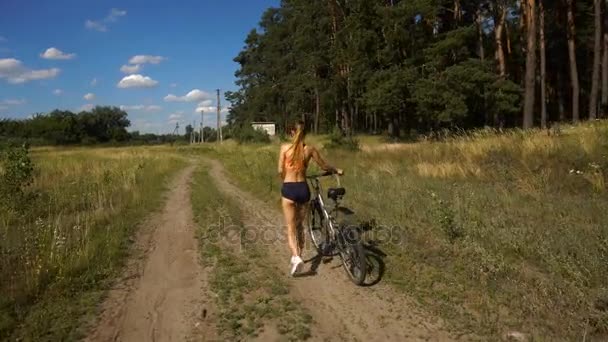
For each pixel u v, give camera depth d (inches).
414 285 216.1
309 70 2406.5
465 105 1334.9
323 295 212.5
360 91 1889.8
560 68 1776.6
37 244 256.5
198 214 405.7
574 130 565.9
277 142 1927.9
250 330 179.8
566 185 390.6
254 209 425.7
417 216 322.3
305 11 2267.5
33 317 188.1
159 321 190.5
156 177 705.6
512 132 611.2
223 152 1676.9
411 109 1681.8
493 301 193.5
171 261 269.3
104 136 4333.2
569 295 188.4
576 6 1525.6
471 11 1660.9
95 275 235.1
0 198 379.2
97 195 450.0
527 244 247.3
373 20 1598.2
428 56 1416.1
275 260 265.0
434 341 169.0
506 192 374.0
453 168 514.3
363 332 177.8
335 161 721.0
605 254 219.8
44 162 857.5
